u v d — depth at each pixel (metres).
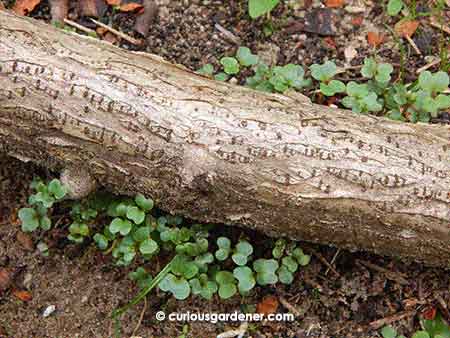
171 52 0.44
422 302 0.38
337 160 0.33
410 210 0.33
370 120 0.34
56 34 0.34
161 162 0.33
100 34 0.44
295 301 0.39
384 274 0.39
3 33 0.33
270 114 0.33
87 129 0.33
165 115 0.33
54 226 0.40
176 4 0.45
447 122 0.42
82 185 0.35
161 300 0.39
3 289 0.39
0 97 0.33
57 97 0.33
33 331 0.38
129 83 0.33
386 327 0.37
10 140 0.34
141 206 0.36
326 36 0.44
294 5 0.45
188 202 0.35
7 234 0.39
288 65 0.40
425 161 0.33
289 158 0.33
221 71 0.43
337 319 0.38
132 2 0.44
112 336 0.38
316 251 0.39
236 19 0.44
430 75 0.39
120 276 0.39
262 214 0.34
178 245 0.37
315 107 0.35
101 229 0.39
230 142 0.33
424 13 0.44
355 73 0.43
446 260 0.35
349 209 0.33
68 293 0.39
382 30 0.44
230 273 0.37
